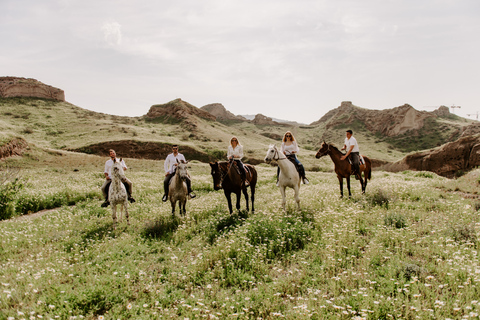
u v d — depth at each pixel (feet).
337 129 572.10
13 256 21.86
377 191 35.45
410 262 17.88
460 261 16.42
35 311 13.89
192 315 13.98
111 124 396.98
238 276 17.44
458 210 27.86
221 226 27.68
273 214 28.71
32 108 444.14
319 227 25.41
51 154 135.03
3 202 37.86
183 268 19.24
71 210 39.99
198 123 503.20
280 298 15.15
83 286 16.74
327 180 67.92
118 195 29.63
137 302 15.57
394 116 501.15
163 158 288.71
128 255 22.24
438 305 12.63
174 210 32.96
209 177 79.15
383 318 12.97
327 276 16.76
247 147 399.24
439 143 409.69
